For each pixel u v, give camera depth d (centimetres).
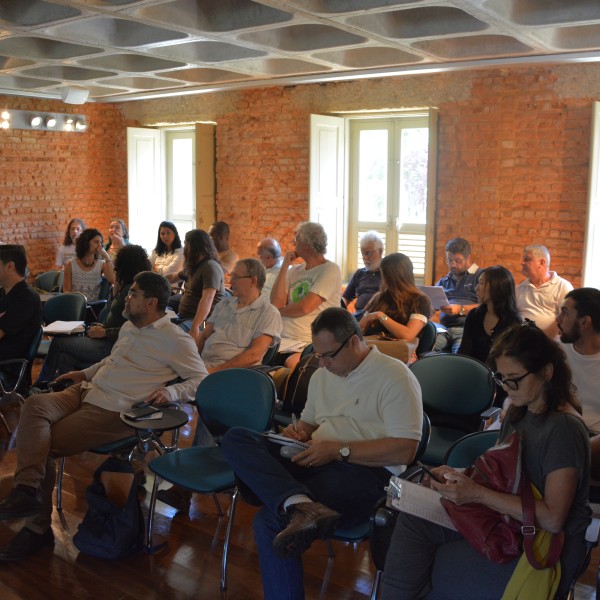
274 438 269
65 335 490
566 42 559
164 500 367
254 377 319
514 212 686
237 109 866
